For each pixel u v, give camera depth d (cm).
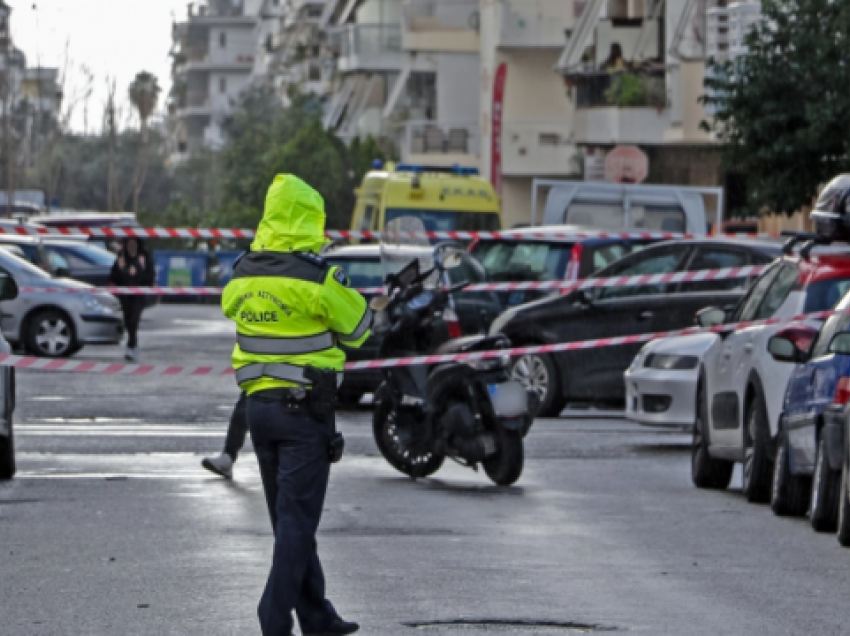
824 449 2619
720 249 4900
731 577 2211
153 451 3809
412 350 3378
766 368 3036
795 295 3130
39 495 3033
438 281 3450
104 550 2383
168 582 2109
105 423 4375
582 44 13088
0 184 18025
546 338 4906
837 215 3247
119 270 6662
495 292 5541
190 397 5119
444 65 16925
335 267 1733
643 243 5588
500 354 3338
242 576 2156
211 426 4338
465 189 8294
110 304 6756
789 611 1961
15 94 19500
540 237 4956
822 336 2833
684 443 4250
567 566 2284
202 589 2058
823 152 7525
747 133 7612
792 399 2844
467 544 2489
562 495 3181
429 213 8250
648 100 11644
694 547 2492
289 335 1720
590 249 5525
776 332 3055
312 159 15738
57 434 4103
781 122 7531
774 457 3009
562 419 4903
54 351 6681
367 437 4203
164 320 10219
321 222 1769
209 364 6462
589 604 1983
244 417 3303
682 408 4072
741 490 3384
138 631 1803
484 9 15512
